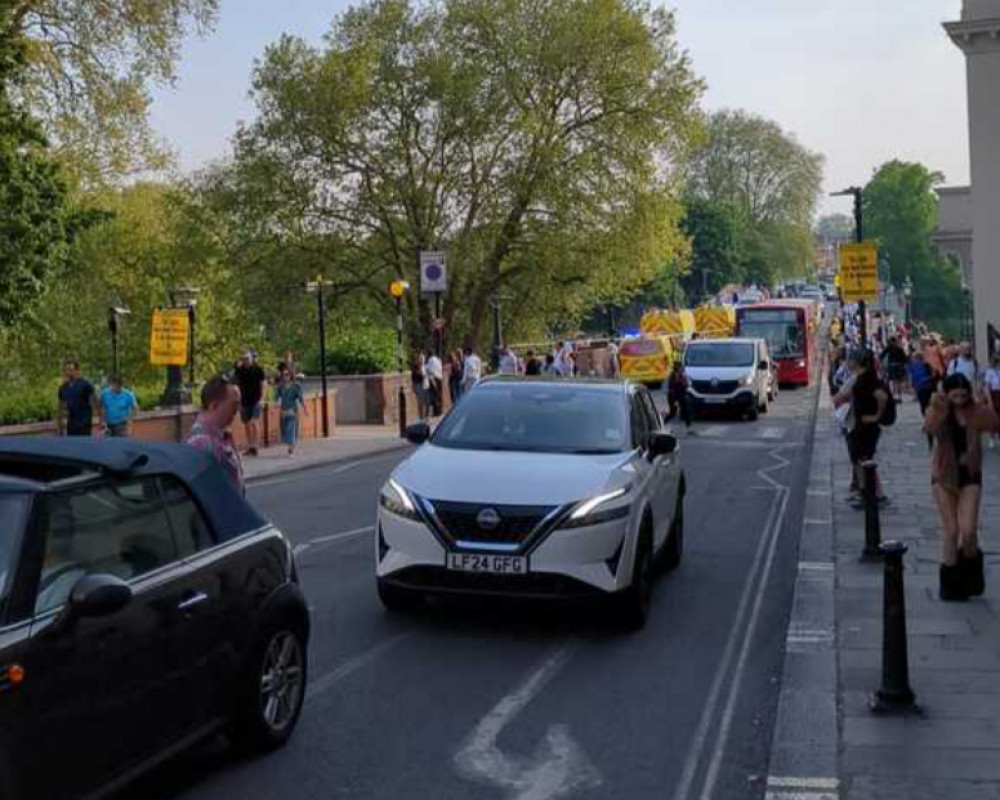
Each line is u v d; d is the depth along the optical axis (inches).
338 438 1210.0
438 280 1508.4
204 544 242.2
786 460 928.3
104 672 202.1
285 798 236.1
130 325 1817.2
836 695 298.7
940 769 245.9
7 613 187.5
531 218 1748.3
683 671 332.2
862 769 246.2
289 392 1011.9
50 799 189.3
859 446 630.5
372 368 1563.7
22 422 932.6
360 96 1662.2
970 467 402.3
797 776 246.5
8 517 198.4
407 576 358.9
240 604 246.1
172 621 222.4
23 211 932.6
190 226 1752.0
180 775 247.0
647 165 1737.2
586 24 1689.2
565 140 1727.4
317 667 330.6
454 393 1526.8
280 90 1680.6
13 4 981.8
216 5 1226.6
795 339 1943.9
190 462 252.7
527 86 1712.6
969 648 339.6
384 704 299.0
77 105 1197.1
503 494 353.7
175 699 223.5
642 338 1978.3
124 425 849.5
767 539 556.4
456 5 1708.9
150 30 1192.2
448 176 1736.0
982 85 979.9
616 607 364.8
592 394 419.5
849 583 435.5
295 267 1739.7
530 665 336.2
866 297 961.5
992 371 846.5
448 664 335.9
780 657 347.6
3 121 932.0
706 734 279.7
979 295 989.8
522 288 1804.9
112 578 199.0
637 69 1722.4
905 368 1390.3
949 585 402.9
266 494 742.5
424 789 242.8
